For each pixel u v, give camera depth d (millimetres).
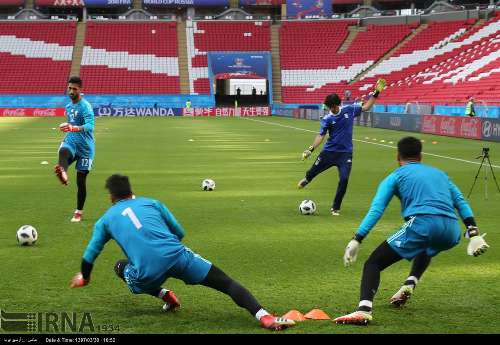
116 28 127938
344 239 16828
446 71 98875
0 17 132625
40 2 128625
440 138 58031
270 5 133000
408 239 10141
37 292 11852
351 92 112625
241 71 120812
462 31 112438
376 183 28688
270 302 11289
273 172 33000
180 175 31531
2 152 44469
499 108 70375
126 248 9898
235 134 64688
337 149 20844
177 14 137500
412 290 10906
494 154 42312
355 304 11188
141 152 44438
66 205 22438
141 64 121188
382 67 115312
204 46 125250
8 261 14234
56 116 111625
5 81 116438
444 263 14195
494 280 12781
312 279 12812
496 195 24781
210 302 11320
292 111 108250
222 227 18422
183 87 117938
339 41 125812
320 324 10109
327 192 25938
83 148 19125
